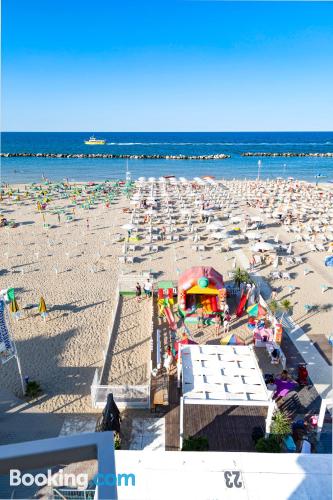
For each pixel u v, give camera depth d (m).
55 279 23.66
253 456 8.20
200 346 13.34
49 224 35.56
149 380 14.03
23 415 12.76
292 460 8.09
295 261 27.14
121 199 47.47
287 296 21.86
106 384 14.34
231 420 12.51
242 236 32.09
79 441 3.27
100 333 17.78
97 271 24.98
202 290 18.80
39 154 107.19
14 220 36.97
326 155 118.44
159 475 7.77
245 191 53.03
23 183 60.41
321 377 14.84
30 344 16.83
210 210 41.44
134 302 20.78
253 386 11.56
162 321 18.86
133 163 91.75
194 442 10.38
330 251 29.58
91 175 70.81
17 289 22.19
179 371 13.46
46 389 14.04
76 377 14.74
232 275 24.17
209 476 7.75
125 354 16.20
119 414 11.75
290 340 17.42
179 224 36.19
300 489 7.50
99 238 31.72
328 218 39.09
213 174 74.94
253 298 19.91
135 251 28.77
